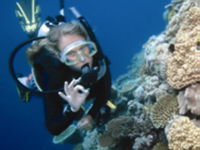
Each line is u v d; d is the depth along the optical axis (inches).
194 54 42.3
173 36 63.7
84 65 41.9
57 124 43.7
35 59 44.3
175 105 46.6
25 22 66.9
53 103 44.1
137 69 122.3
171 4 83.7
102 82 49.6
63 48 41.2
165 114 47.2
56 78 42.9
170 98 48.3
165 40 66.9
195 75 40.4
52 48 42.5
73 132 117.4
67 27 41.6
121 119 63.2
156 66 59.9
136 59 168.4
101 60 44.8
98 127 75.7
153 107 49.7
